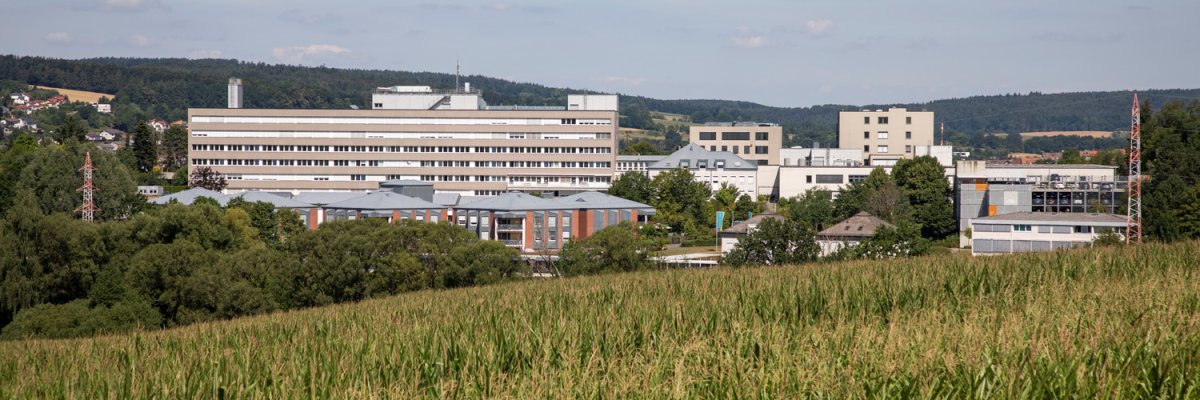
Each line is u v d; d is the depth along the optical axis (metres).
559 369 27.34
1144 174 169.12
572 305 41.28
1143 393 22.61
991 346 25.58
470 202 170.75
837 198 168.25
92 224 104.25
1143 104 193.12
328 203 180.00
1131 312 29.03
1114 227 108.94
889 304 35.56
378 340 34.00
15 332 86.31
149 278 89.81
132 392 28.88
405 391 26.61
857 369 24.73
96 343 49.69
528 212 160.25
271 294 90.00
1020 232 112.06
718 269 62.59
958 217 165.00
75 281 98.94
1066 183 152.88
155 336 49.47
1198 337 25.62
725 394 24.08
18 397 30.64
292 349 33.84
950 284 38.75
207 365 31.73
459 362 29.41
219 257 92.69
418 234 94.12
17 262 95.19
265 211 147.50
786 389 23.98
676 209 176.75
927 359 24.59
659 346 29.03
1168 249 48.34
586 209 164.50
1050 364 23.48
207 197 154.00
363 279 92.44
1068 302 31.23
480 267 92.38
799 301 36.09
